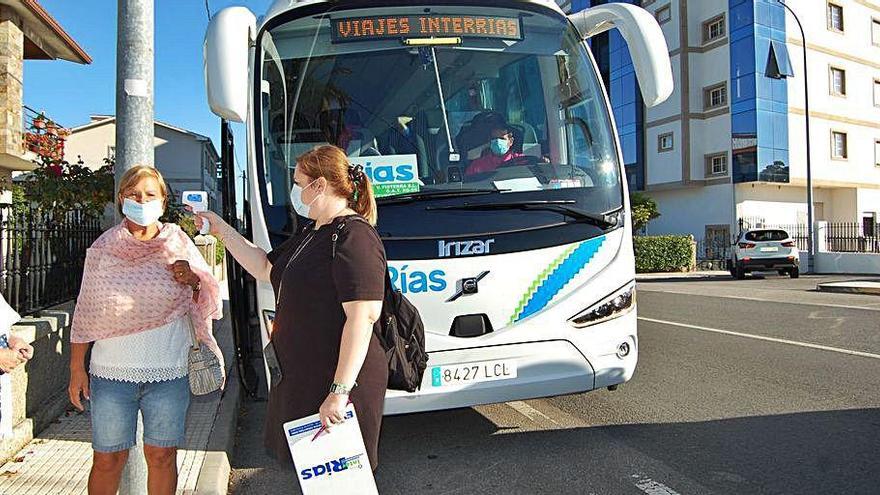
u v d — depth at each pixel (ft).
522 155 16.93
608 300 15.62
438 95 17.12
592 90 18.29
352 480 8.99
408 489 14.65
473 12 17.95
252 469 16.62
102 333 10.62
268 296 14.66
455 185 15.93
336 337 9.31
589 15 19.57
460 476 15.28
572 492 14.12
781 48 107.86
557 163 17.03
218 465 15.08
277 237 15.02
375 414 9.45
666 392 21.56
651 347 29.27
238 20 15.56
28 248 19.16
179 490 13.79
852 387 21.34
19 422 16.06
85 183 26.78
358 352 8.93
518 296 14.93
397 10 17.62
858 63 118.62
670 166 119.03
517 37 18.11
